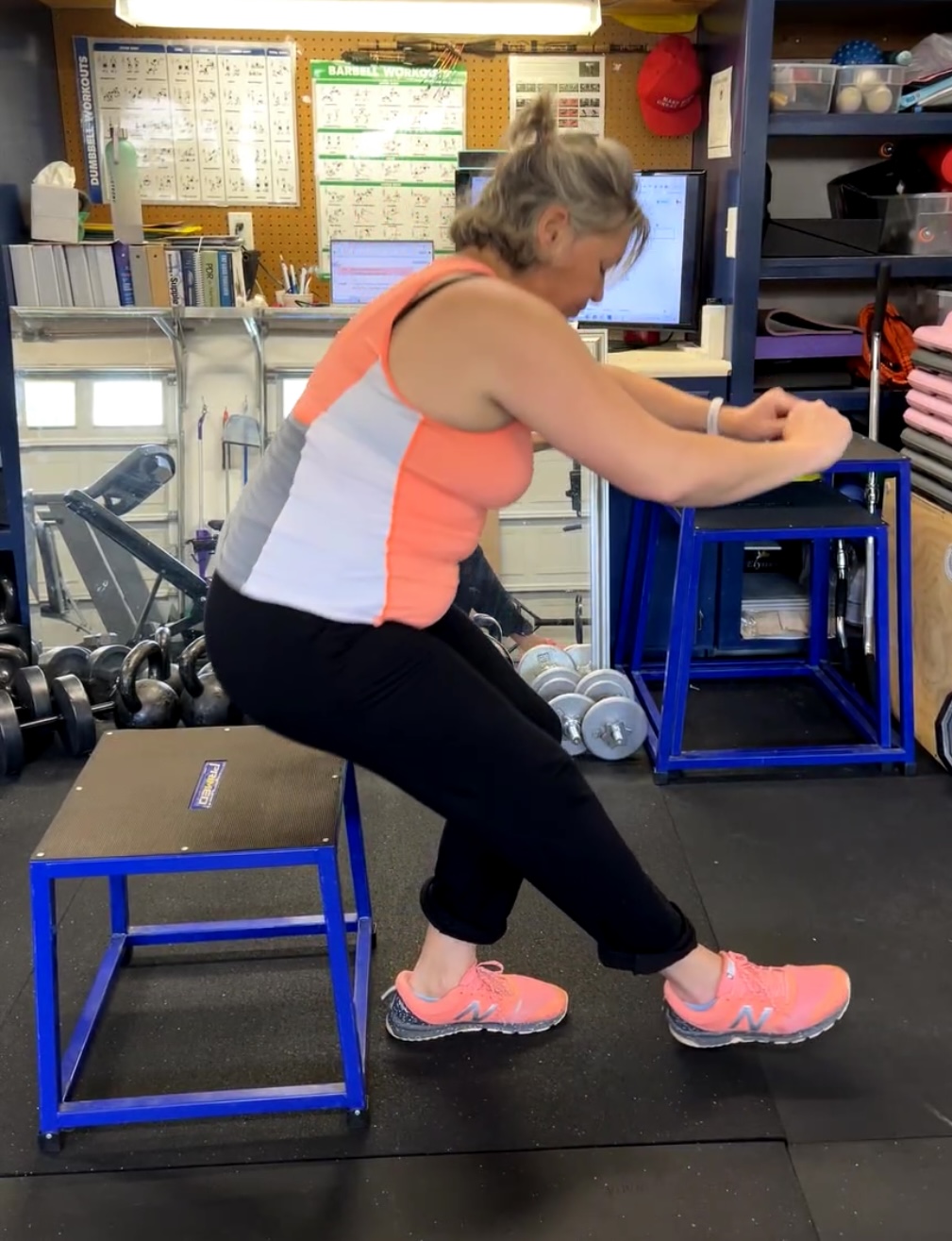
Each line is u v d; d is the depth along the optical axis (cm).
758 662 329
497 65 324
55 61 321
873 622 301
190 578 303
